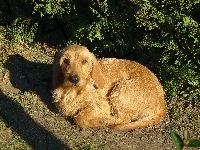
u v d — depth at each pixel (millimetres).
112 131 1221
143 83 1191
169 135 1218
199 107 1325
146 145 1182
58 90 1172
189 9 1185
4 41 1552
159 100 1212
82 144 1163
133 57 1463
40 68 1458
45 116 1256
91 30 1353
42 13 1440
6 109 1264
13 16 1598
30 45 1563
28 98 1317
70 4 1361
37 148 1138
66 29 1561
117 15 1289
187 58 1286
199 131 1232
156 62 1402
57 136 1186
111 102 1174
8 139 1158
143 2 1173
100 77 1150
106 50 1488
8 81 1388
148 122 1205
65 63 1117
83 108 1169
